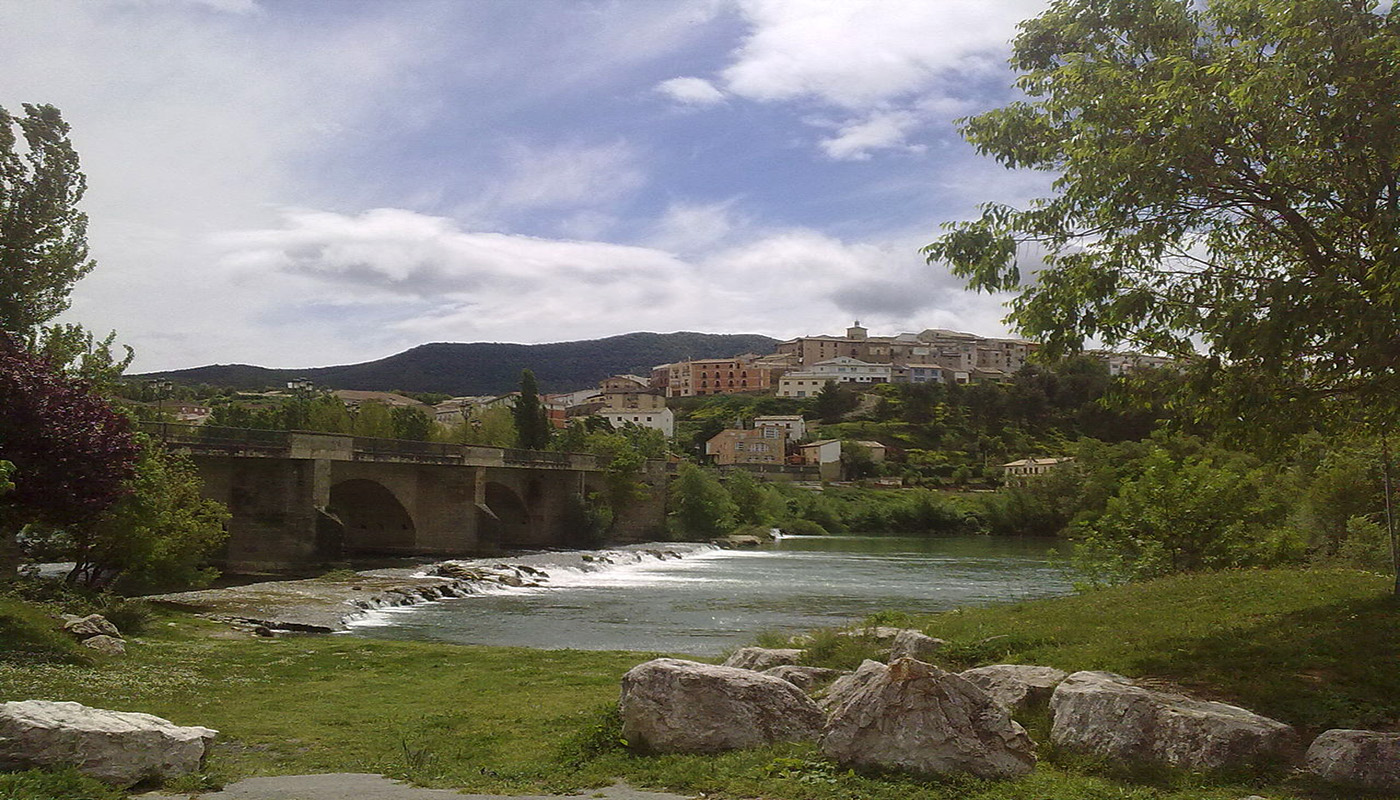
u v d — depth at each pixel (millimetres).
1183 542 25406
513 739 12898
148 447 30094
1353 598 15352
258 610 34594
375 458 57438
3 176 28453
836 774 9484
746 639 32938
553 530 81938
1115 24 15141
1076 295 14703
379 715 14953
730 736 10656
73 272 29453
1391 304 11133
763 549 86875
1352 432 16094
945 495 128625
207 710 15102
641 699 11008
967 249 15672
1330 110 12508
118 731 9820
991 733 9758
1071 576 30219
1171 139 12969
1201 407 14992
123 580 31594
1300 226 13562
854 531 115688
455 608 41281
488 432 111812
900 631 18516
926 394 175500
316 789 9953
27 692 14414
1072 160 14609
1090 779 9617
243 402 166250
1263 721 10023
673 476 97375
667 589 50656
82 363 28875
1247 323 12516
